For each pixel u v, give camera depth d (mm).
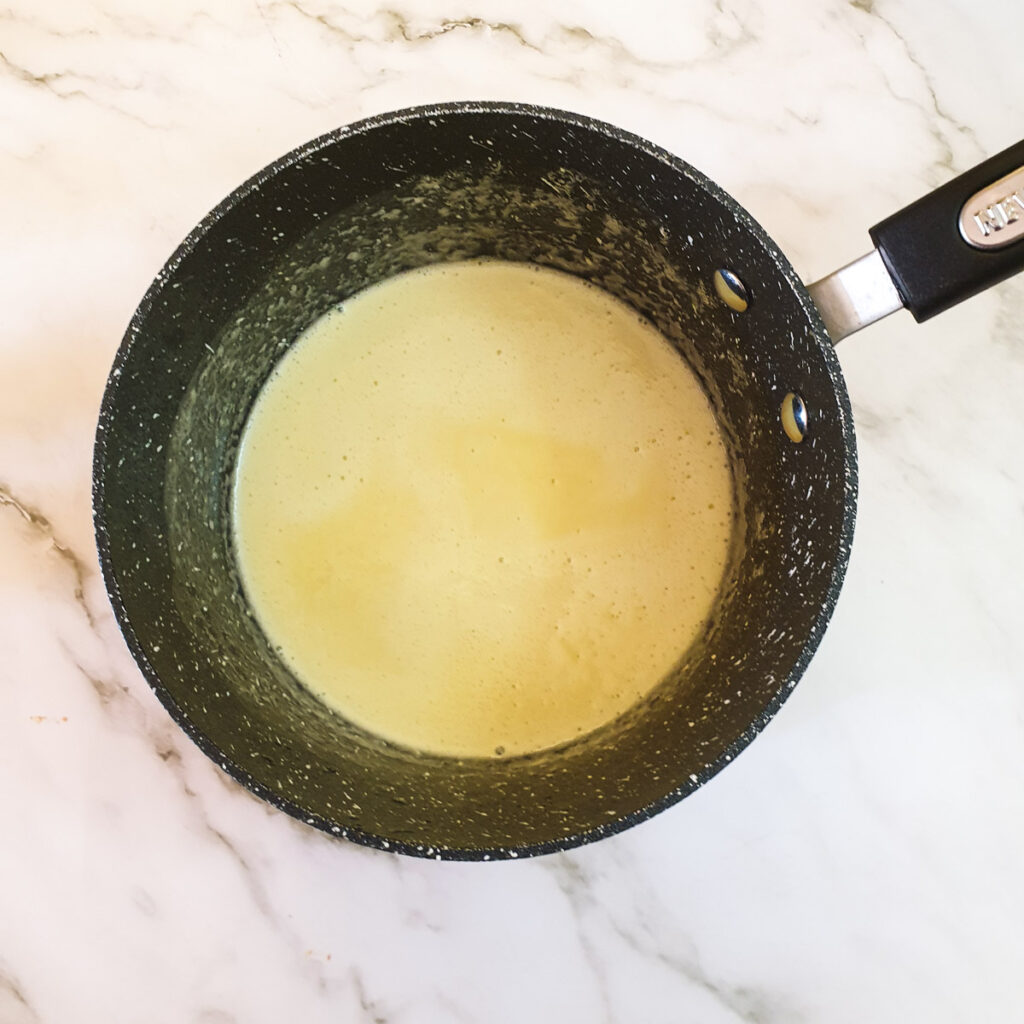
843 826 320
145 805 320
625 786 286
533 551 337
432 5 342
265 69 339
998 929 317
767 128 340
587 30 342
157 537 301
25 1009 316
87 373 331
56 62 339
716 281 306
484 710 328
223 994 316
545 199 315
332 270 334
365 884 318
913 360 331
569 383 348
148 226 335
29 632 324
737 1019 315
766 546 312
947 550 326
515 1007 315
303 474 344
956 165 338
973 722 322
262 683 317
